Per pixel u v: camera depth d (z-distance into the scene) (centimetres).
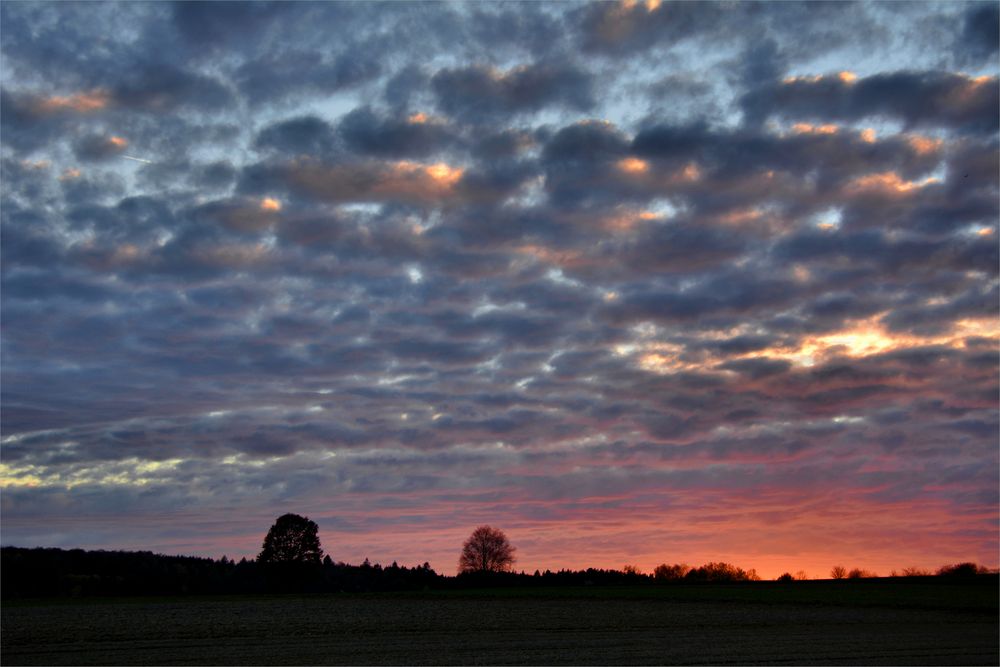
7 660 3688
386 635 4794
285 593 10806
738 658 3647
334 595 9738
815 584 10062
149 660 3659
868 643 4250
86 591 10075
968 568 11338
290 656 3784
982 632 4862
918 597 7744
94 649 4097
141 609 7200
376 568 12875
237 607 7475
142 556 11512
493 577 12556
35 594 9631
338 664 3484
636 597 8544
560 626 5400
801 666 3381
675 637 4647
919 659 3600
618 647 4128
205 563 11856
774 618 5966
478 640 4516
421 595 9394
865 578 10962
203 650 4034
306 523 11200
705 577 12862
